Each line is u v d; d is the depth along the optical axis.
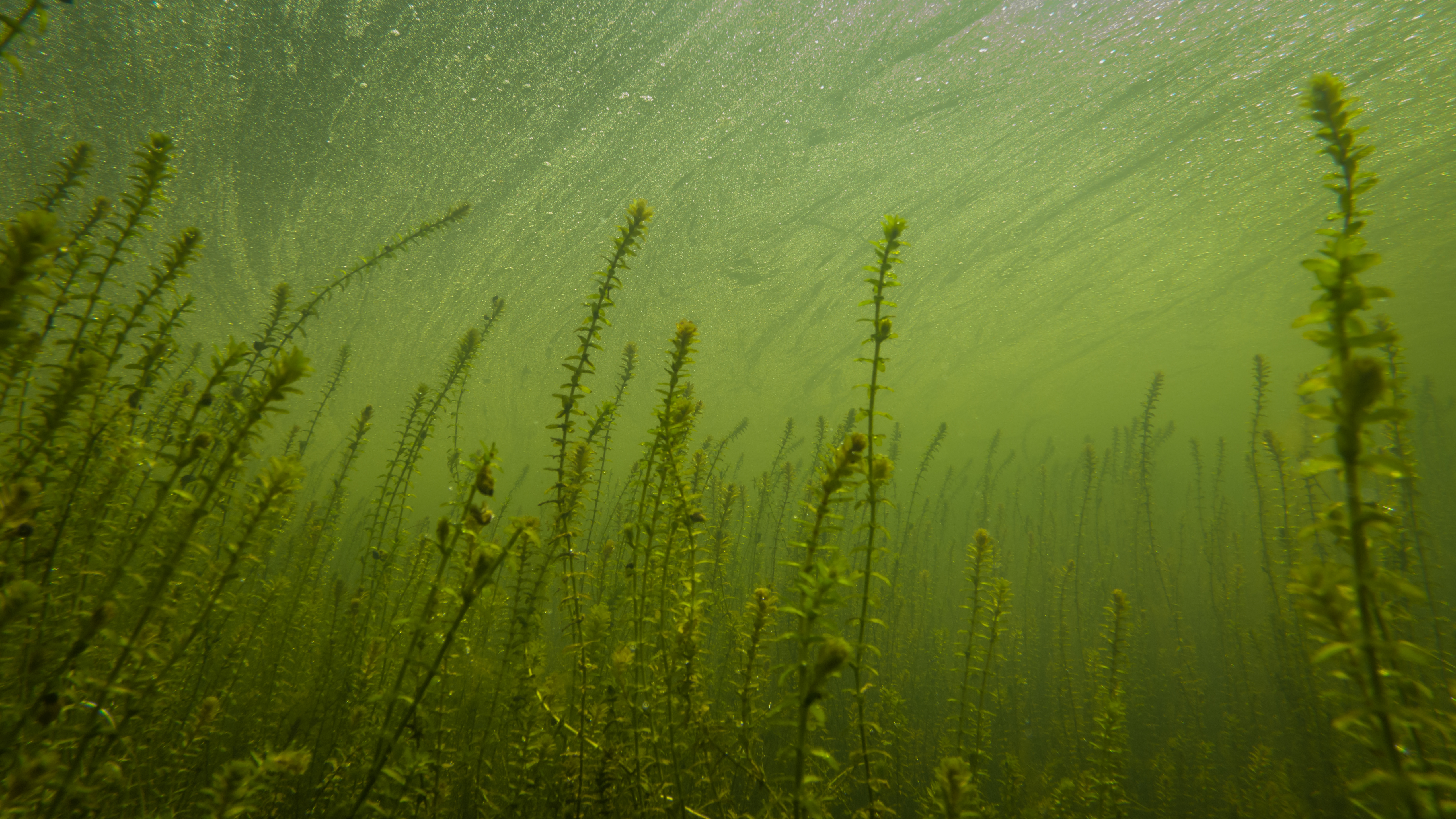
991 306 15.37
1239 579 7.50
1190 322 16.98
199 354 4.22
